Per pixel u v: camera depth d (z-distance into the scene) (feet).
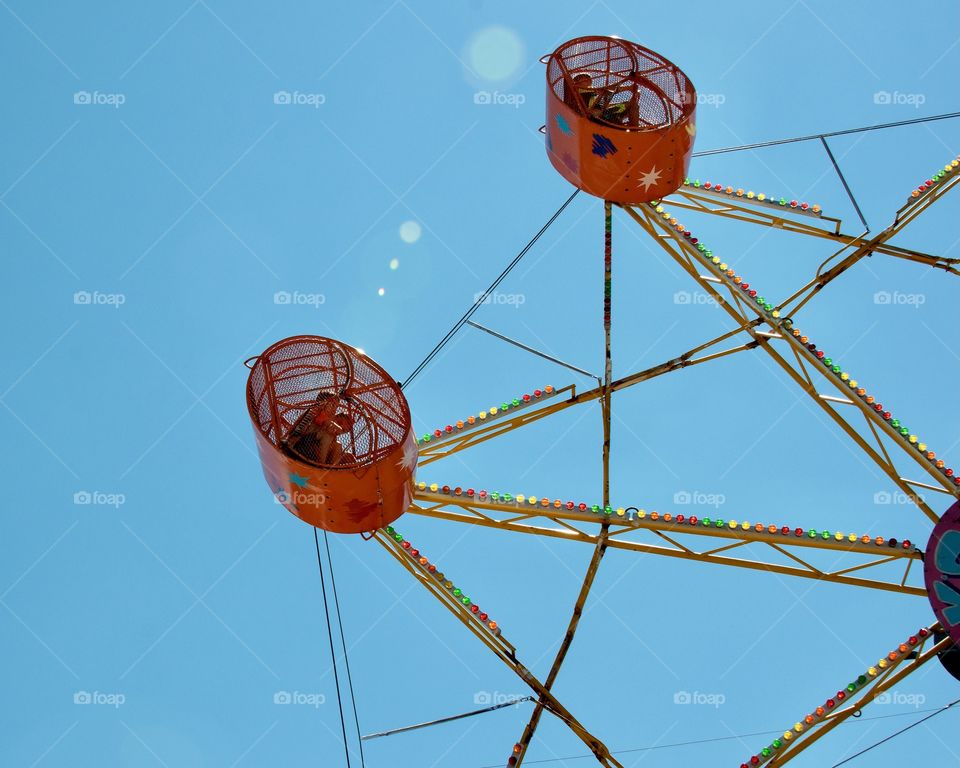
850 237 84.84
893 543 68.85
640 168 72.95
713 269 80.48
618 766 69.00
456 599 70.08
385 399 65.16
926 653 68.74
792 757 69.82
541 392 77.15
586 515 69.51
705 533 69.10
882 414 75.36
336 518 65.57
